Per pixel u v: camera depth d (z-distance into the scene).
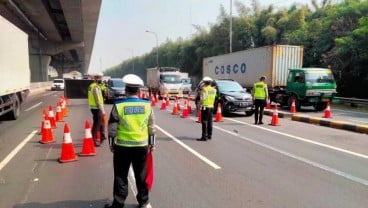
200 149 8.57
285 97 19.94
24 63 16.39
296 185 5.78
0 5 32.78
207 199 5.14
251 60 22.61
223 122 13.88
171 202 5.02
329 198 5.18
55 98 30.08
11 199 5.15
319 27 30.44
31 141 9.61
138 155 4.53
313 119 13.79
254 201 5.05
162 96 30.33
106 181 6.01
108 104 23.14
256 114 13.28
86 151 7.88
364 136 10.66
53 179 6.12
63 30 55.12
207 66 30.56
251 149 8.57
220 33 47.72
